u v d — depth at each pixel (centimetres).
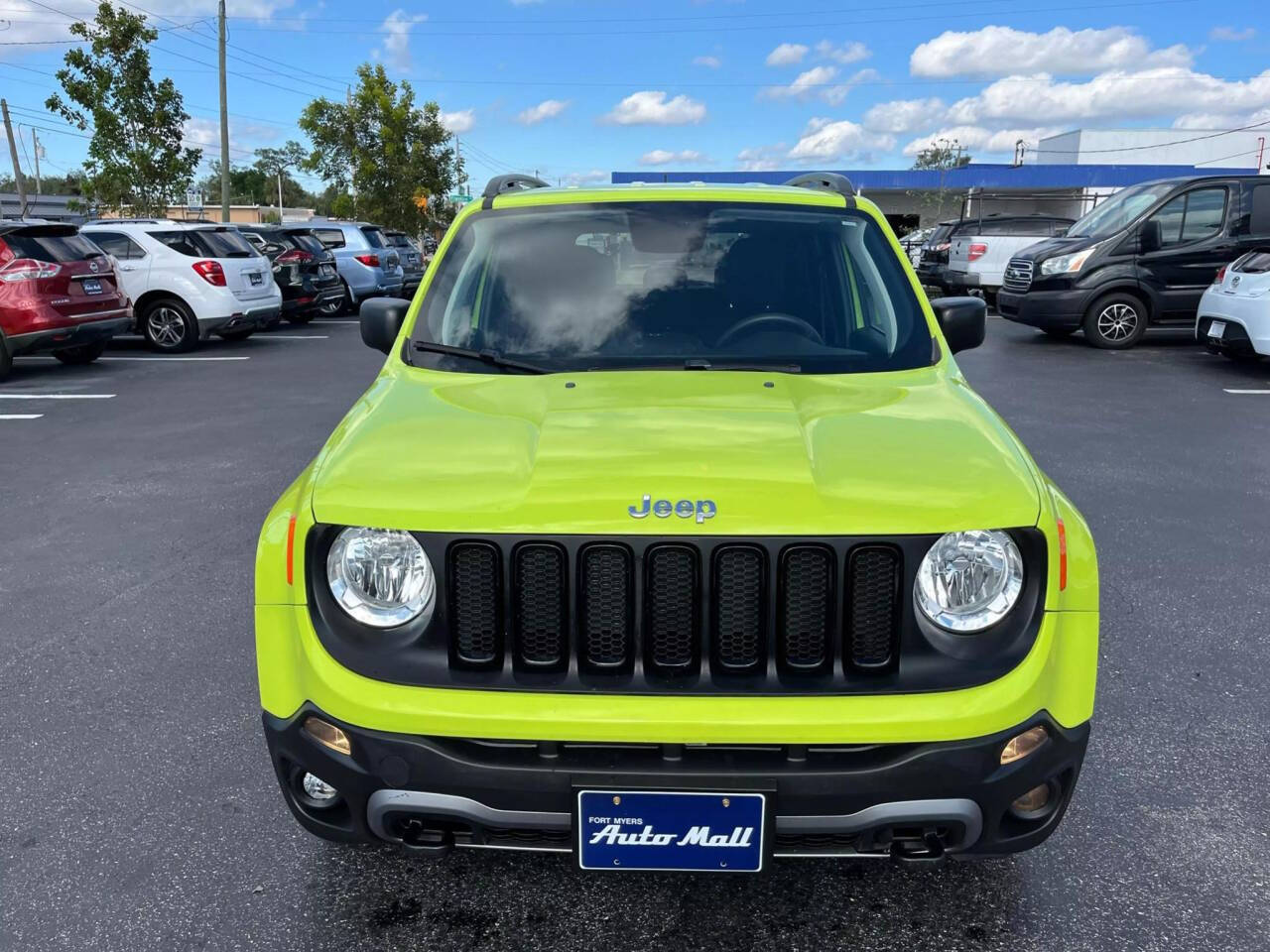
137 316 1388
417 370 308
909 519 214
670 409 260
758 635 216
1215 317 1139
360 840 235
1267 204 1288
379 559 221
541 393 279
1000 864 283
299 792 240
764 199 356
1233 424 859
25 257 1118
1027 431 833
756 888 275
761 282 330
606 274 334
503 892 273
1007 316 1421
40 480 707
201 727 363
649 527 213
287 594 234
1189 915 261
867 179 5656
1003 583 219
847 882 276
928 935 255
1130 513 609
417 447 244
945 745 211
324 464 246
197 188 3009
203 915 263
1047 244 1388
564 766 213
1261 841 292
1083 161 6575
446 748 216
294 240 1725
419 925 260
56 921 261
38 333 1120
